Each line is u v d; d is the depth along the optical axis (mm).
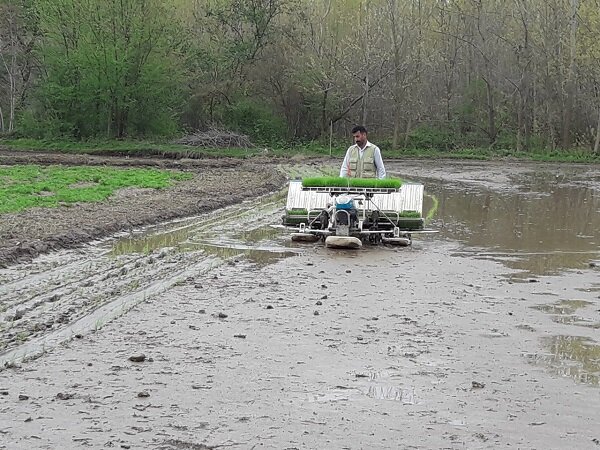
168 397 6137
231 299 9648
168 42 50031
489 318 8914
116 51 47625
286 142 54812
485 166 42688
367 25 52875
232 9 53188
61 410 5812
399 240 14258
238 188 24812
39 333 7918
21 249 12219
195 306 9234
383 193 14484
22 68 57250
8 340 7613
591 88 50500
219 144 49250
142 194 22359
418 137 54812
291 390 6371
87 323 8352
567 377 6852
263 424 5633
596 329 8477
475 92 56281
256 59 54812
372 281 10961
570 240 15727
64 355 7176
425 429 5617
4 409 5797
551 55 50500
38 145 47812
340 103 55625
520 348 7715
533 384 6648
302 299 9719
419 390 6445
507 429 5656
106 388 6305
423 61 54656
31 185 22781
